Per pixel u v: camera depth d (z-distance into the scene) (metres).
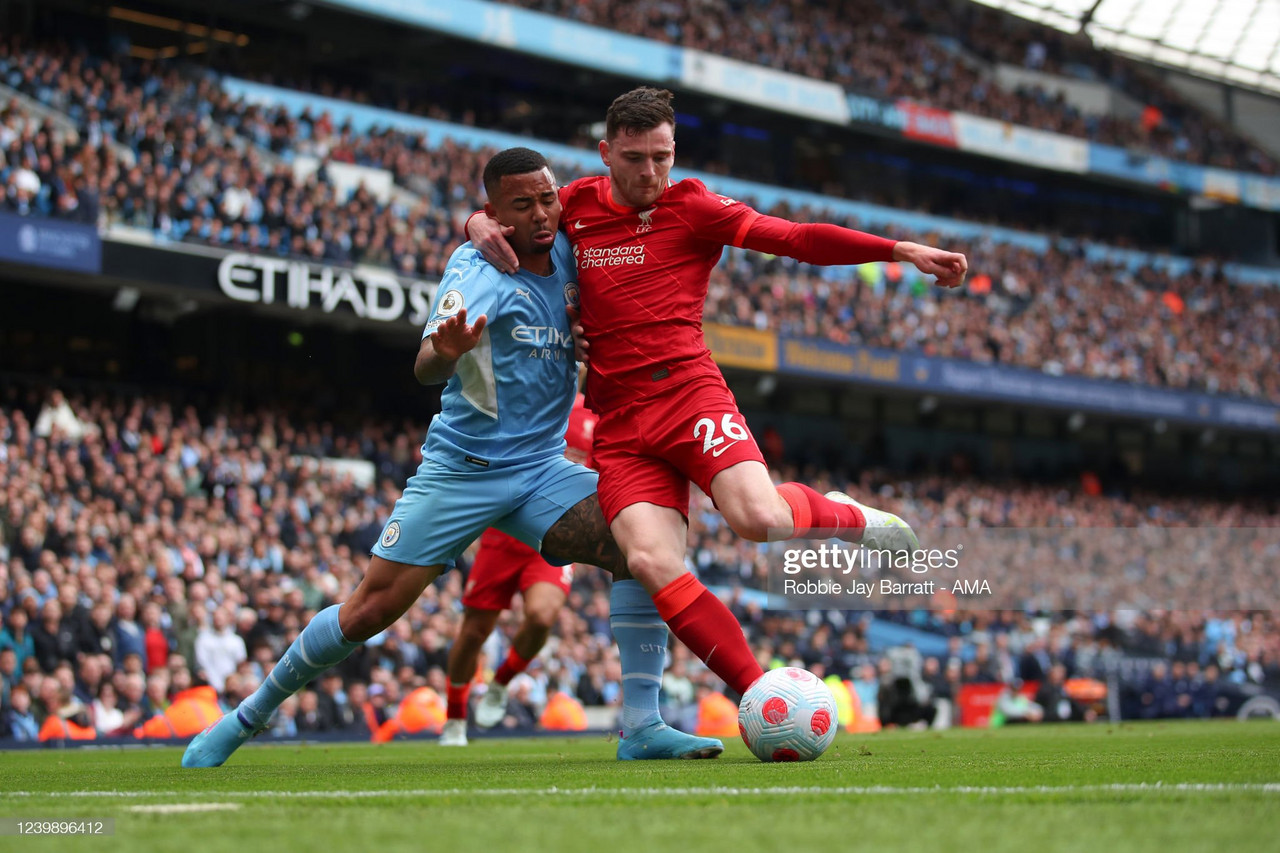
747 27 33.62
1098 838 2.53
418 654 15.16
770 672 5.00
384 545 5.16
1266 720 18.44
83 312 22.47
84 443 16.22
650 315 5.17
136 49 25.47
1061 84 42.56
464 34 26.61
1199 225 43.00
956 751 6.48
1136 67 46.03
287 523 17.23
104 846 2.56
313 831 2.72
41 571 13.30
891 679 18.17
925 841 2.50
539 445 5.39
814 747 4.92
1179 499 37.59
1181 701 20.98
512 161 5.11
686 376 5.09
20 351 21.89
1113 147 38.19
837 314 28.69
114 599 13.52
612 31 29.14
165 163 20.34
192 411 18.62
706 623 5.03
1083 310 34.62
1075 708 19.81
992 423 37.06
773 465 30.03
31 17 24.14
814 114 32.59
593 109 32.03
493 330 5.16
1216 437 40.31
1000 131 35.94
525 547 8.23
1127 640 24.03
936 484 32.12
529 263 5.30
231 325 23.97
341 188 23.70
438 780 4.31
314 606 15.66
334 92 27.31
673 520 5.12
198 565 15.23
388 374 25.77
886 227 35.12
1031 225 40.03
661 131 5.10
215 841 2.60
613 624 5.54
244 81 25.67
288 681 5.29
